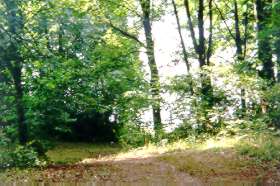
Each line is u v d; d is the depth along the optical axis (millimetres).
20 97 19578
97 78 25672
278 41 19062
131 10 30141
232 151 17328
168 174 15086
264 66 21734
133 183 13609
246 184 13328
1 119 19953
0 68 18875
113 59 28312
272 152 16312
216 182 13633
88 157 22953
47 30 19375
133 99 24688
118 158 20094
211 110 21688
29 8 18922
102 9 29141
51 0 19266
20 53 17797
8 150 17203
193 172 15219
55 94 20484
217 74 21672
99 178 14578
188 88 23297
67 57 21109
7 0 16578
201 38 26359
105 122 32688
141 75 28750
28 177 14633
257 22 21875
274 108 19516
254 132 18766
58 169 16438
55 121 21703
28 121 19891
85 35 22016
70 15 20203
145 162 17688
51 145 21219
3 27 16891
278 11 18469
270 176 14273
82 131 32094
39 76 20109
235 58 24688
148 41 29125
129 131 24688
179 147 20578
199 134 22219
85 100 22656
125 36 30344
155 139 23531
